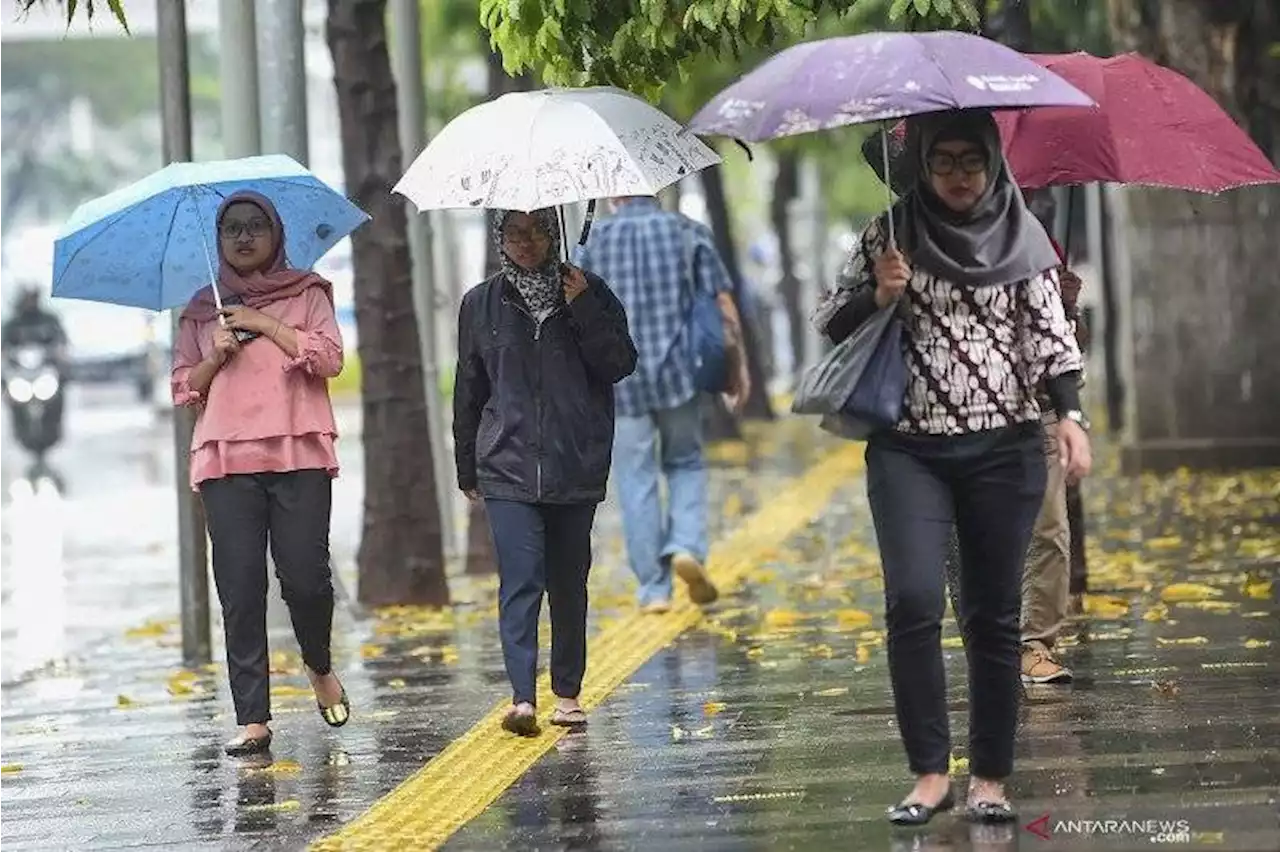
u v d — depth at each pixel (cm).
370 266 4050
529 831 2122
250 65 3638
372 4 4034
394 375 4059
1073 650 2948
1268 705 2498
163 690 3309
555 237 2591
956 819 2022
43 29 6181
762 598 3812
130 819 2325
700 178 8481
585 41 2556
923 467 1970
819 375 1961
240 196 2584
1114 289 7488
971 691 2009
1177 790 2092
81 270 2705
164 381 12269
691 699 2816
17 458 9812
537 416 2586
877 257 1952
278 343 2572
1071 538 3309
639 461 3597
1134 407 5600
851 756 2367
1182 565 3847
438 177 2423
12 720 3080
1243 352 5550
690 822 2106
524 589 2592
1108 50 5669
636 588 4144
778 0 2412
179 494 3541
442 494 4934
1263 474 5416
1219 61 5203
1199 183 2516
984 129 1917
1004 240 1928
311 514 2605
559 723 2656
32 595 4847
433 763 2505
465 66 7569
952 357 1947
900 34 1928
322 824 2242
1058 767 2222
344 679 3216
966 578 2003
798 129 1872
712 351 3556
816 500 5869
